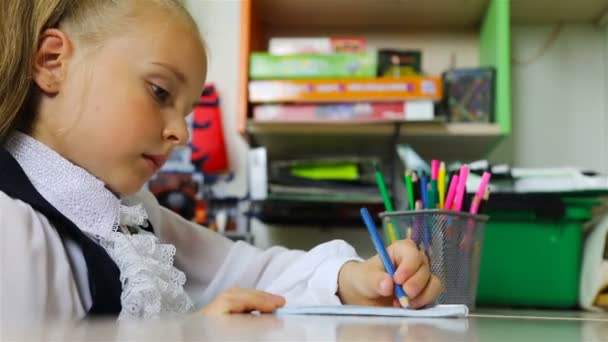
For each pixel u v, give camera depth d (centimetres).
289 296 65
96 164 61
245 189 142
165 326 31
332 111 117
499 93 121
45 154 61
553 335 31
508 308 102
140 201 75
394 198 120
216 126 142
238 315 48
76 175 61
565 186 108
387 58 131
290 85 118
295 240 139
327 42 124
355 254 73
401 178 127
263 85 118
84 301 55
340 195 119
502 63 122
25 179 58
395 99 116
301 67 118
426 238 81
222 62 147
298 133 122
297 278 69
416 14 139
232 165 143
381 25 146
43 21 63
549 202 103
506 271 106
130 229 69
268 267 83
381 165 129
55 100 62
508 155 142
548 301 105
